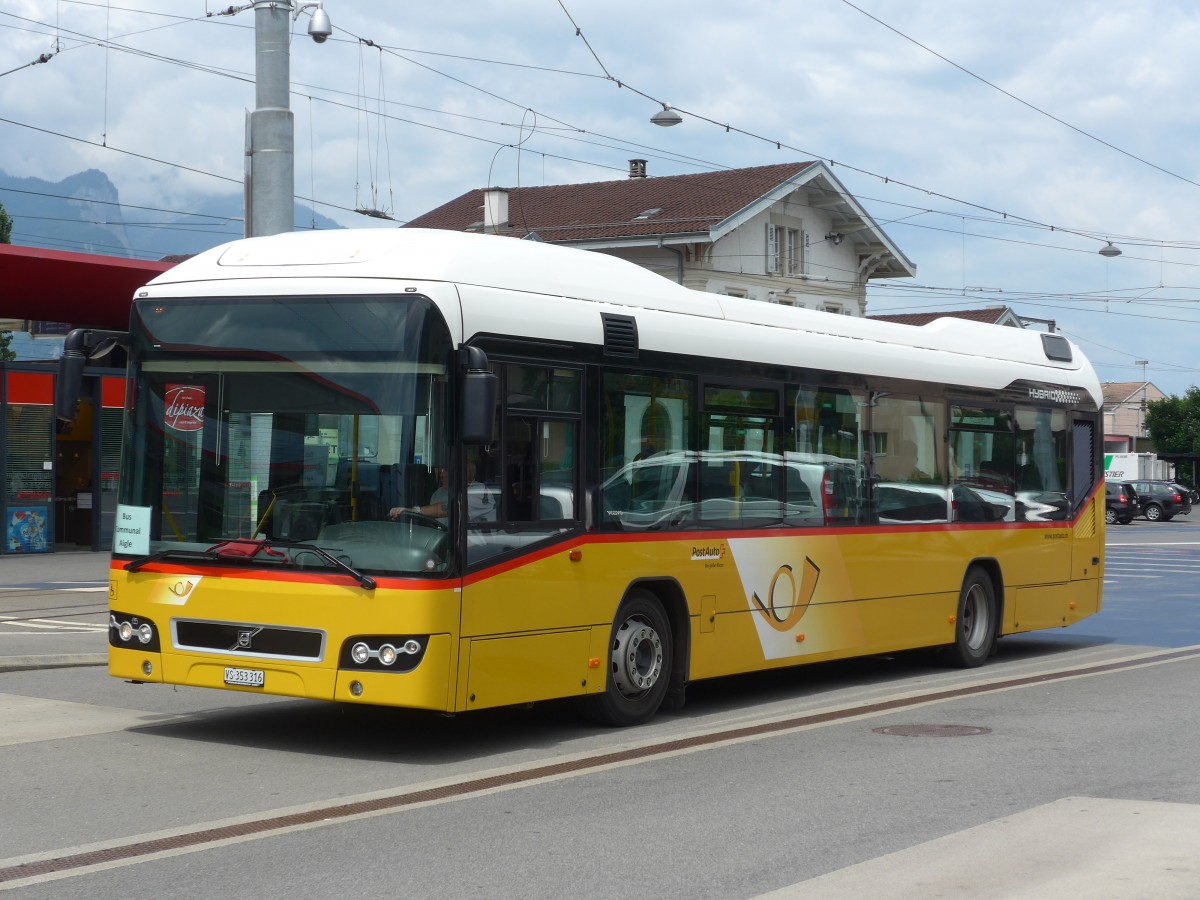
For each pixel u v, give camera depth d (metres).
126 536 9.54
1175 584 27.86
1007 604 15.06
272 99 17.00
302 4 17.31
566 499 9.83
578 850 6.88
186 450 9.38
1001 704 11.95
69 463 30.92
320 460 8.98
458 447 8.87
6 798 7.87
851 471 12.85
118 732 9.95
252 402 9.20
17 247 24.72
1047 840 7.11
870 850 6.91
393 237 9.47
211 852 6.74
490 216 46.84
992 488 14.88
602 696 10.31
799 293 47.31
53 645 14.62
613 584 10.19
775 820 7.54
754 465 11.70
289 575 8.91
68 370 9.53
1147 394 120.19
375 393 8.88
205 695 11.66
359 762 9.05
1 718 10.44
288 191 17.06
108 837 7.02
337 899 6.00
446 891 6.14
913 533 13.59
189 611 9.23
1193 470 97.12
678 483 10.88
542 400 9.66
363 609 8.70
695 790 8.30
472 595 8.93
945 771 8.93
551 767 8.95
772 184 45.53
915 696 12.43
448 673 8.75
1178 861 6.70
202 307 9.41
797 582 12.09
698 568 11.03
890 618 13.27
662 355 10.77
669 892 6.16
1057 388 16.08
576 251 10.44
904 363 13.64
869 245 49.38
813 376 12.43
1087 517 16.53
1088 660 15.48
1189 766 9.13
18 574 24.75
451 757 9.27
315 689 8.80
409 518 8.72
